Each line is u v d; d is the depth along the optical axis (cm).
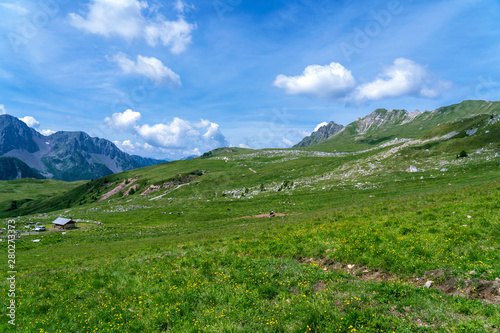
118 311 1324
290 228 2694
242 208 9875
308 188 11806
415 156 12106
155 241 4444
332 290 1205
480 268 1112
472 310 908
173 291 1419
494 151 9606
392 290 1105
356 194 8275
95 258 3053
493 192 2517
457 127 14238
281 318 1048
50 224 10544
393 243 1570
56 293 1695
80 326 1250
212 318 1127
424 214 2103
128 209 14412
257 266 1627
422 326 870
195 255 2097
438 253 1352
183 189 17775
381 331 880
